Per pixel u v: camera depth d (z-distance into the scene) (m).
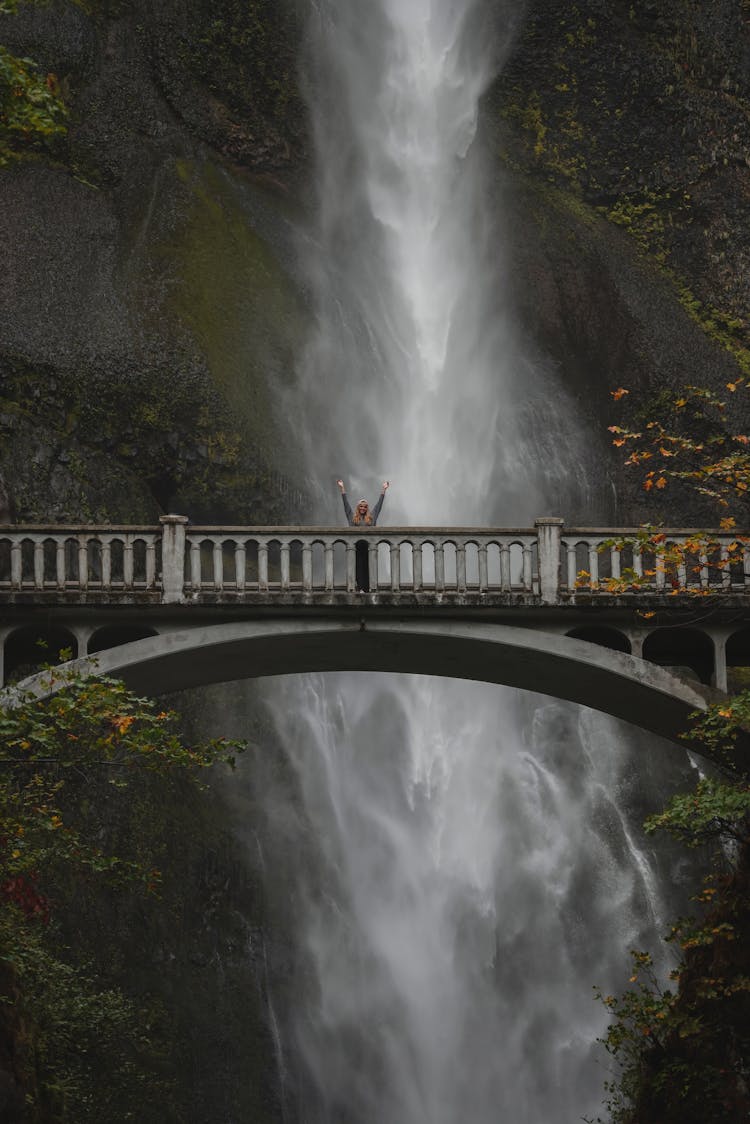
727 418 41.56
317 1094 35.12
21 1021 18.14
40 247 39.00
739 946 19.45
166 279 40.81
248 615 21.25
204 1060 33.12
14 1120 16.78
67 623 21.22
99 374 37.75
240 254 43.19
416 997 37.47
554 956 38.00
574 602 21.25
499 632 21.28
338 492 42.31
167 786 35.50
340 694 40.38
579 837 39.31
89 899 32.09
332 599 21.08
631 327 42.75
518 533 21.52
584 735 40.47
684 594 21.14
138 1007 31.78
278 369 41.84
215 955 34.88
